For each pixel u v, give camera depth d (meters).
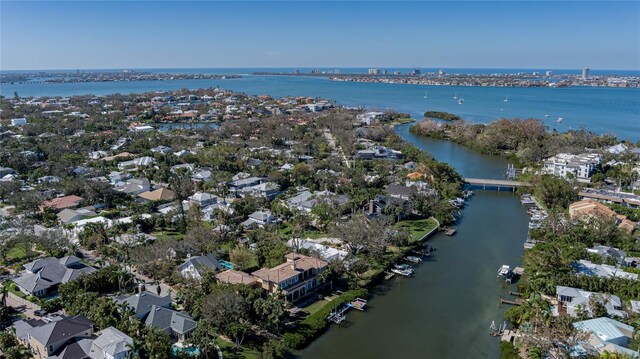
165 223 154.88
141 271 120.38
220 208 163.00
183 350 85.19
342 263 120.25
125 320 90.44
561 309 102.12
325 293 114.38
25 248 132.12
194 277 112.69
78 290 105.12
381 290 119.44
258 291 100.69
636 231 147.50
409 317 106.50
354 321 104.44
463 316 107.06
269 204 173.25
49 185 191.25
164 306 99.88
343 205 165.62
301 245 134.50
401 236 139.12
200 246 127.81
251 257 124.88
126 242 132.62
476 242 150.38
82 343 85.44
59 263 118.62
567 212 165.50
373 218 154.88
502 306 111.44
